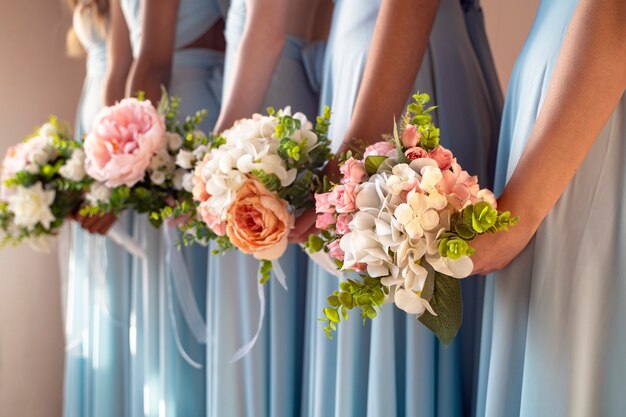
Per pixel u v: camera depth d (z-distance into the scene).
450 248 0.69
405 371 1.11
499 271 0.91
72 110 2.74
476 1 1.30
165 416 1.72
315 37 1.56
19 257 2.65
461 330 1.12
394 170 0.72
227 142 0.97
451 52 1.16
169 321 1.71
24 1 2.63
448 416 1.10
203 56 1.79
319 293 1.21
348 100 1.17
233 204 0.90
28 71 2.65
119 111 1.25
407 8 0.96
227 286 1.43
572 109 0.76
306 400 1.37
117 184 1.24
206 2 1.78
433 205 0.70
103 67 2.08
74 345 2.02
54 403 2.73
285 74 1.48
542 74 0.88
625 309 0.80
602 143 0.81
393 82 0.97
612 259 0.81
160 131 1.24
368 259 0.71
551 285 0.83
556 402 0.83
